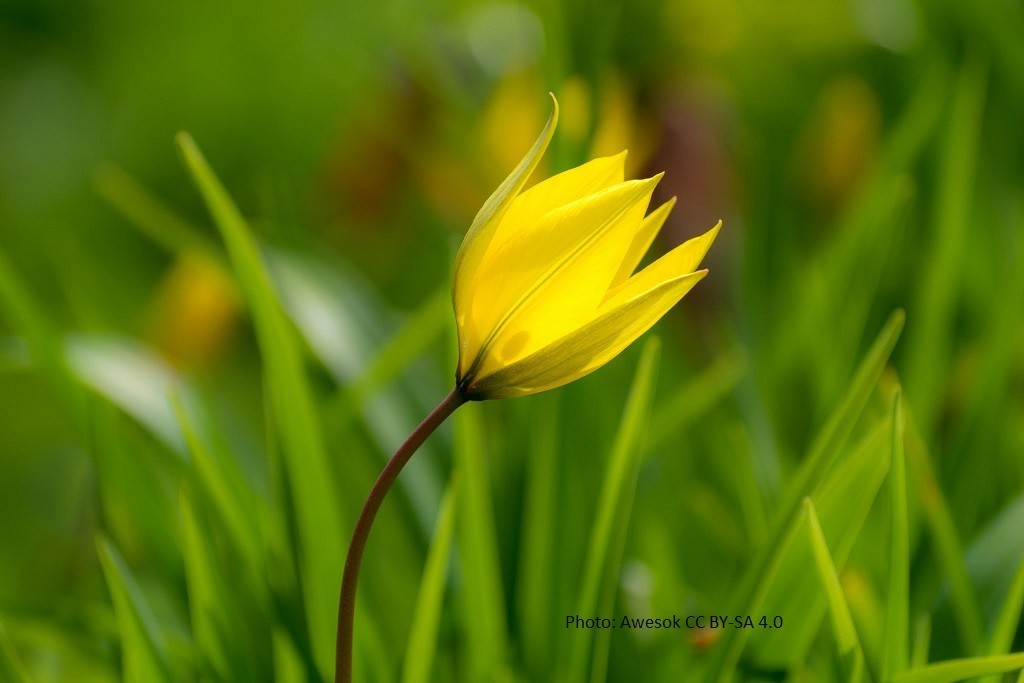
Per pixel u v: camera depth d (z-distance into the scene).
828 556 0.93
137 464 1.04
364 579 1.03
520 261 0.89
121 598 0.96
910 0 1.50
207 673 0.99
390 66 1.54
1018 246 1.23
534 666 1.02
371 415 1.06
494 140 1.42
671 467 1.17
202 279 1.29
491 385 0.89
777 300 1.39
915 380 1.11
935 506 0.98
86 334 1.09
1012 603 0.95
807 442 1.21
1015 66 1.46
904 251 1.40
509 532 1.04
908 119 1.33
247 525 1.00
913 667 0.95
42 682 1.08
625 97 1.29
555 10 1.04
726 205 1.32
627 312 0.88
